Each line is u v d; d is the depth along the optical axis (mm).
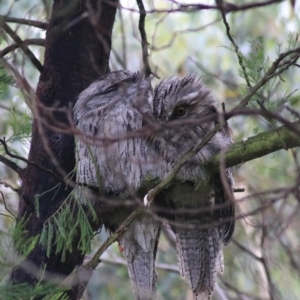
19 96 12539
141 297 8953
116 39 15211
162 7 14266
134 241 8922
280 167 14562
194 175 8227
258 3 5605
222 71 14703
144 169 8391
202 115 8625
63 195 8383
